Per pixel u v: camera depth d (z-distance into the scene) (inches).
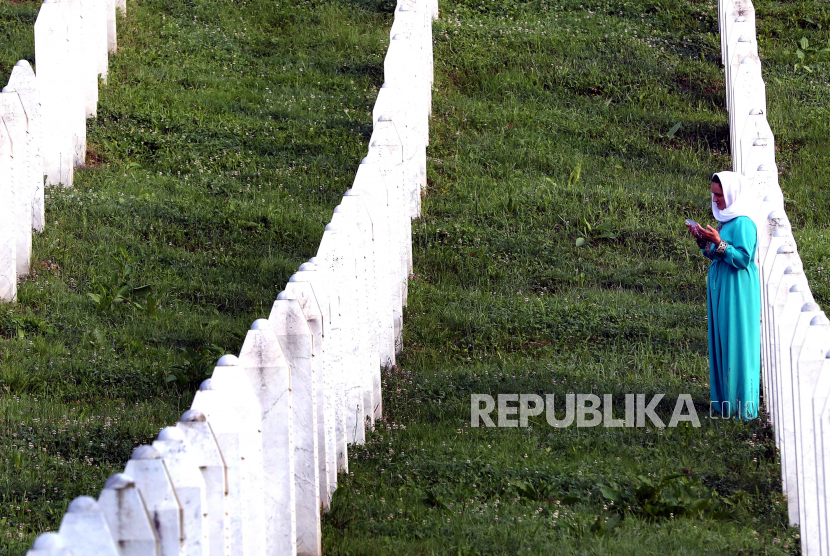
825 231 1534.2
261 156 1694.1
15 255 1231.5
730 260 1007.0
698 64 2006.6
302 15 2244.1
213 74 1966.0
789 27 2193.7
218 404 548.7
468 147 1742.1
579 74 1972.2
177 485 461.4
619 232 1514.5
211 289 1298.0
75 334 1159.0
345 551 723.4
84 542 398.0
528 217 1544.0
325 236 880.3
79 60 1561.3
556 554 713.6
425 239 1472.7
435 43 2065.7
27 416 948.6
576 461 917.2
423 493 839.7
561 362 1169.4
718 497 857.5
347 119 1809.8
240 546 548.7
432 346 1232.2
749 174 1321.4
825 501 695.1
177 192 1558.8
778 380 916.6
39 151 1343.5
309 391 709.9
